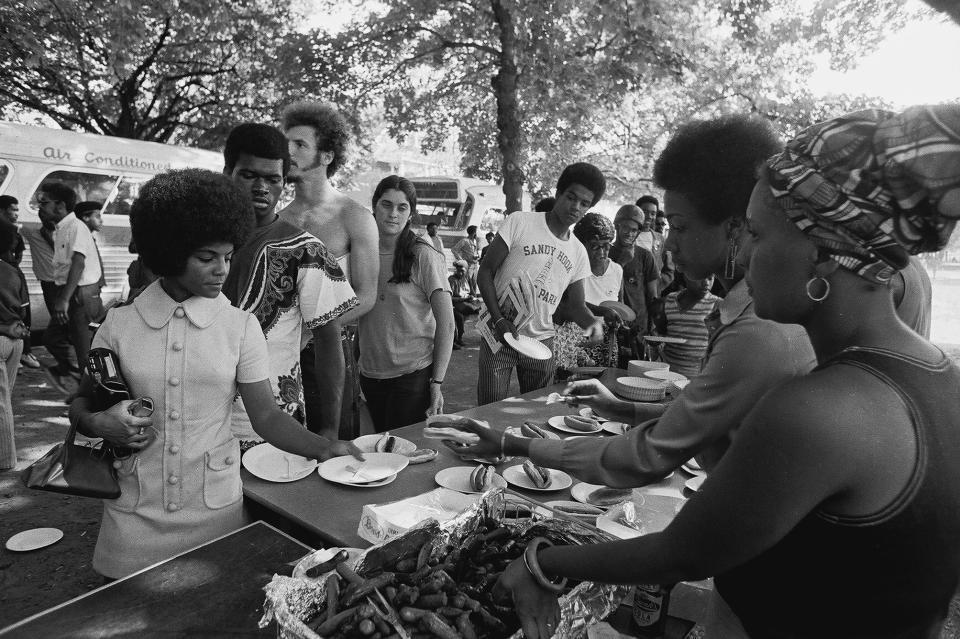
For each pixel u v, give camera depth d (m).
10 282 3.87
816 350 0.84
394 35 11.19
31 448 4.34
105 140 7.93
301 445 1.73
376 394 3.40
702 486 0.82
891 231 0.69
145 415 1.45
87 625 1.19
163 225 1.41
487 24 10.32
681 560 0.83
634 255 5.05
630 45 9.40
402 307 3.24
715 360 1.23
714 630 1.02
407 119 12.28
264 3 12.52
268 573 1.39
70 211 6.38
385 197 3.15
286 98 12.22
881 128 0.67
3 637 1.14
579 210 3.42
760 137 1.24
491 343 3.58
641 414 1.97
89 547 3.13
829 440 0.69
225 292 2.13
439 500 1.71
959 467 0.73
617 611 1.58
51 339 5.49
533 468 2.00
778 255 0.79
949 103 0.67
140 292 1.59
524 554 1.11
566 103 10.28
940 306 8.99
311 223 2.87
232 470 1.66
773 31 10.05
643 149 12.45
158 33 12.68
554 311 3.68
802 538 0.77
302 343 2.57
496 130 12.62
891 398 0.72
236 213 1.48
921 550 0.72
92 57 12.23
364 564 1.22
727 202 1.24
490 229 15.15
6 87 12.75
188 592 1.31
